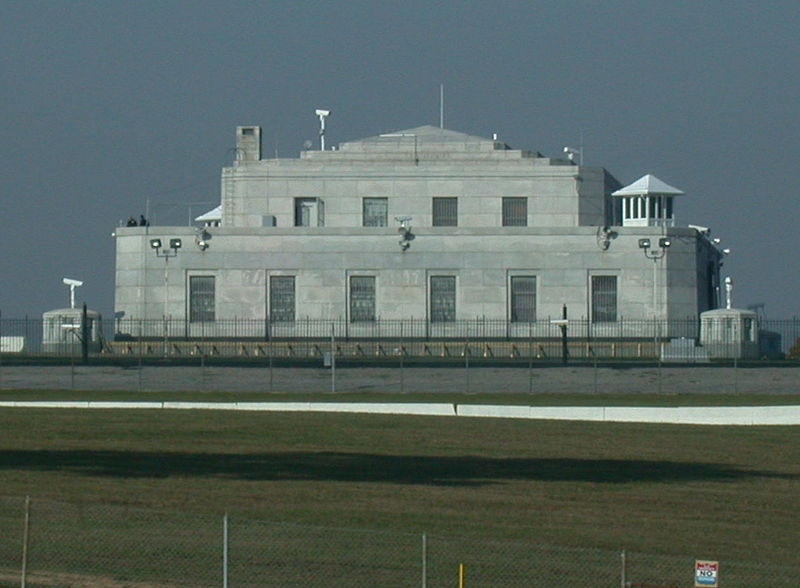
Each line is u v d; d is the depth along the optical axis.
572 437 178.38
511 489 137.00
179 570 92.12
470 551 98.94
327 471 146.12
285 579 90.38
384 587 89.06
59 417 191.25
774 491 139.00
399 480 141.25
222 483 137.00
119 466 146.62
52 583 89.88
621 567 89.50
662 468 152.50
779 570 100.88
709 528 120.75
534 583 90.81
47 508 108.62
